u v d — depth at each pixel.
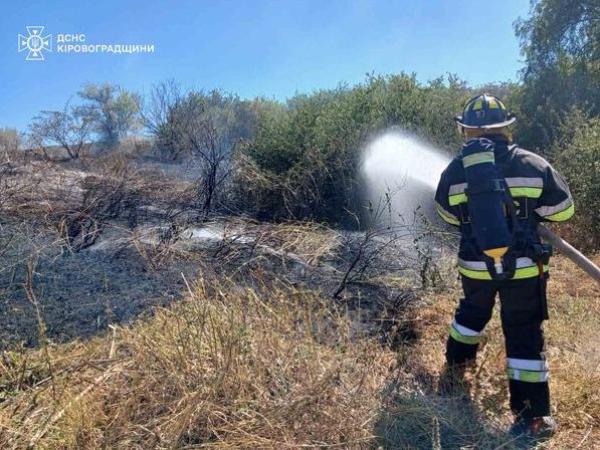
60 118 13.55
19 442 2.23
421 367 3.09
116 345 2.98
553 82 11.04
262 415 2.34
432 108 7.50
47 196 6.14
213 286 3.54
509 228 2.46
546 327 3.47
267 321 3.03
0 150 8.81
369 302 3.93
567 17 12.43
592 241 5.38
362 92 7.94
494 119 2.61
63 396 2.48
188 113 12.84
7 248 4.41
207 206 6.41
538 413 2.52
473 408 2.69
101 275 4.15
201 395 2.41
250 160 7.35
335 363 2.74
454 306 3.90
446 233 5.09
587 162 5.63
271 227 5.33
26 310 3.53
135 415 2.36
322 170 6.75
